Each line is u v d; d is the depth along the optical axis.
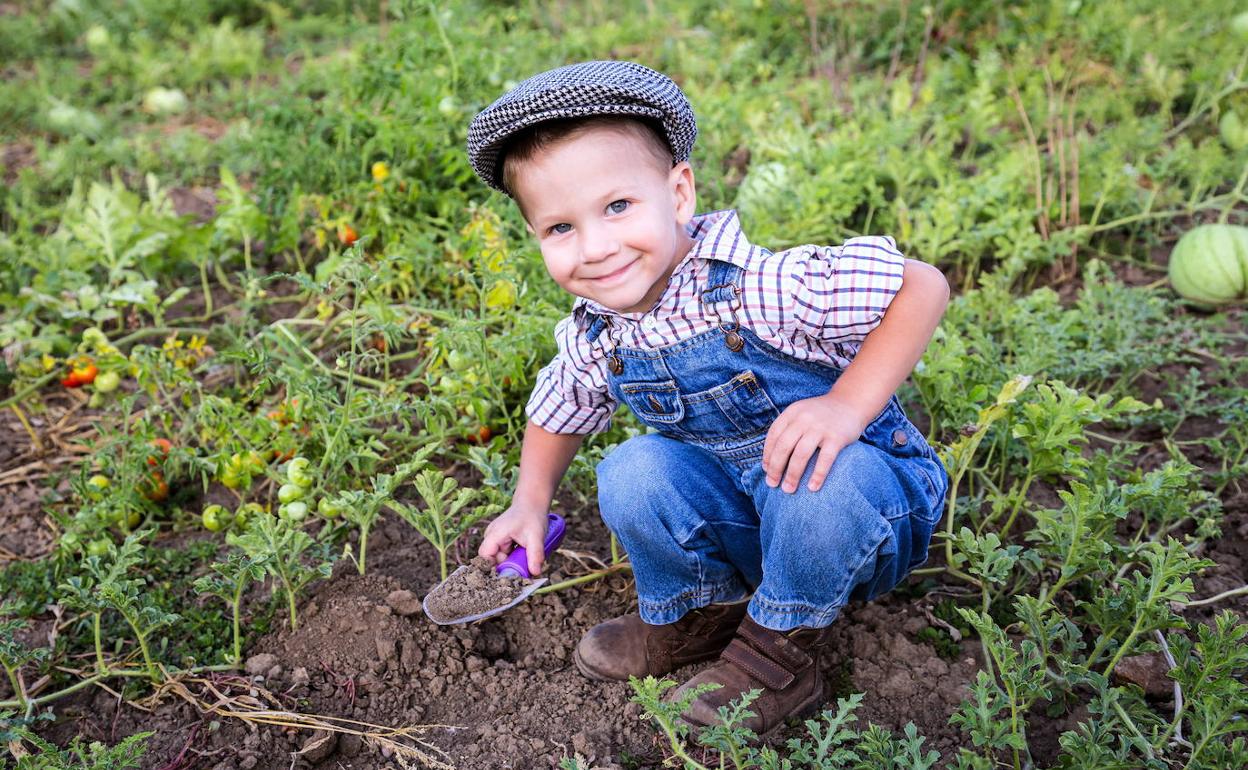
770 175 4.76
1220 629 2.22
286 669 2.83
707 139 5.33
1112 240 4.81
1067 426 2.78
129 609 2.69
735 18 7.36
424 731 2.64
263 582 3.12
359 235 4.69
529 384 3.71
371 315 3.81
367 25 8.20
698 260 2.37
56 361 4.36
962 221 4.52
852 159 4.95
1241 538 3.12
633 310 2.42
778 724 2.53
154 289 4.64
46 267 4.68
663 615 2.63
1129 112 5.15
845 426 2.28
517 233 4.35
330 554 3.05
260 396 3.58
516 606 2.99
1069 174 4.87
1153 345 3.84
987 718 2.23
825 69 6.50
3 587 3.26
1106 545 2.53
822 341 2.40
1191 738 2.39
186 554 3.33
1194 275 4.18
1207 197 5.04
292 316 4.62
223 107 7.31
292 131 5.11
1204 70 5.72
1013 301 4.21
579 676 2.78
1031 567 2.82
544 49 6.61
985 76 5.65
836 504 2.30
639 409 2.56
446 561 3.17
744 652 2.50
